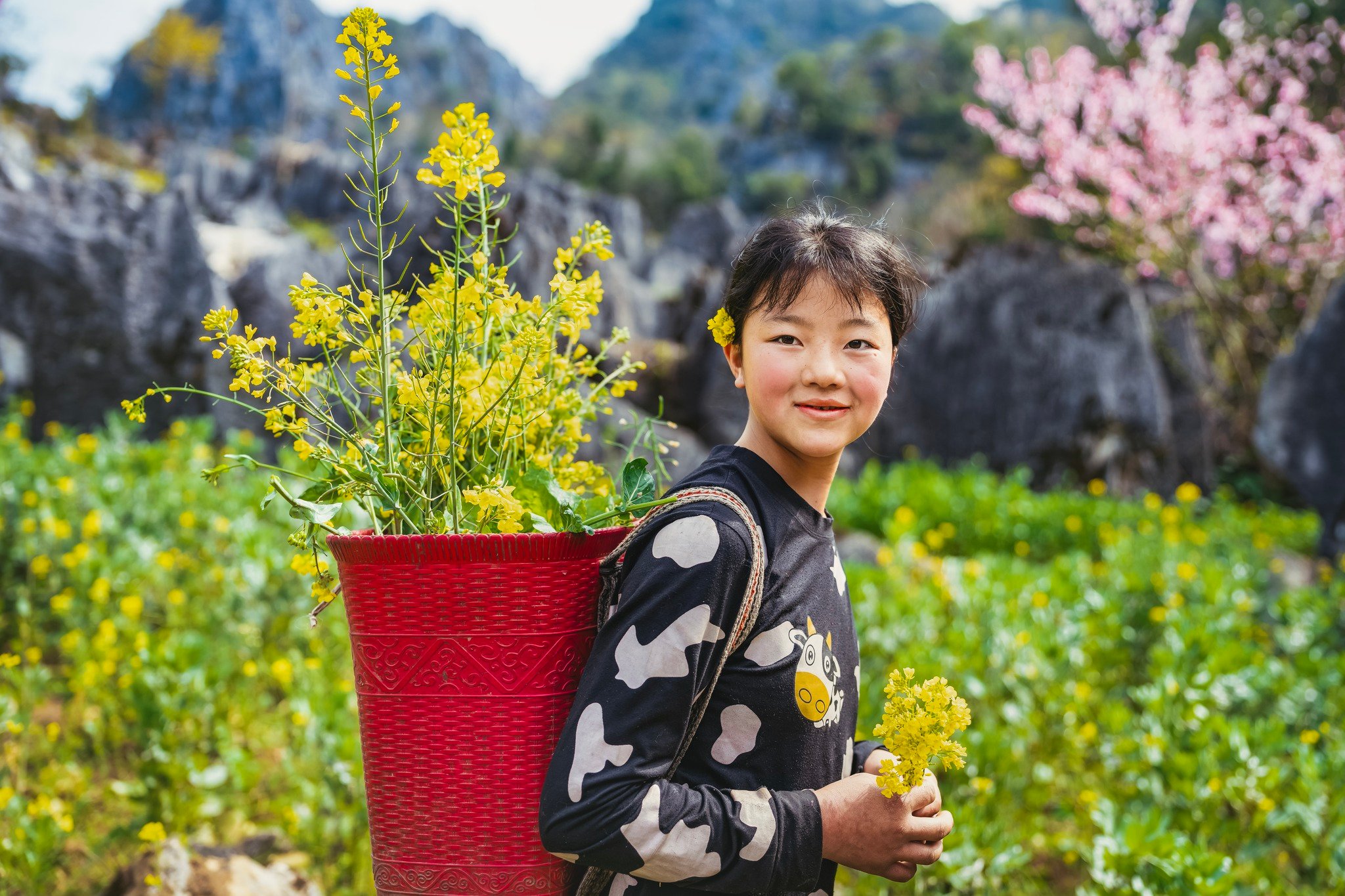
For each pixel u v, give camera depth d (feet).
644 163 248.11
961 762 4.24
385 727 4.25
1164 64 50.75
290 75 311.47
